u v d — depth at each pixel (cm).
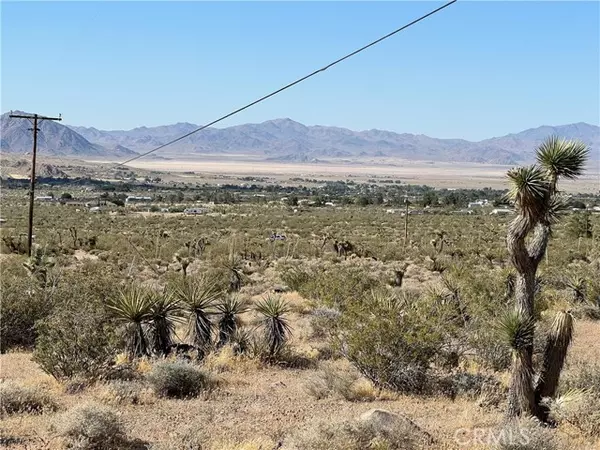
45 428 1142
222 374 1658
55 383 1487
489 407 1377
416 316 1547
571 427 1145
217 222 11194
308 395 1468
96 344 1523
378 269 4803
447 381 1525
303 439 1030
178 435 1124
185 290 1903
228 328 1908
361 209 16538
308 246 6956
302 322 2369
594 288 2761
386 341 1500
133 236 7612
